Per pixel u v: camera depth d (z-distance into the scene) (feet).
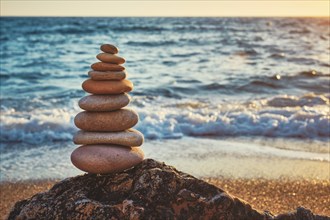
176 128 35.06
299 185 23.41
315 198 21.80
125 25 136.36
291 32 121.08
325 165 26.73
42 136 33.27
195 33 118.83
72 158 15.33
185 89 52.34
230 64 71.77
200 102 45.32
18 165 27.20
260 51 86.02
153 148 30.55
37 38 107.96
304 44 96.27
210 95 49.67
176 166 26.40
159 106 43.14
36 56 81.82
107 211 13.62
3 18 169.68
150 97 47.80
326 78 58.49
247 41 101.60
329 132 34.42
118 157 14.98
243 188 22.94
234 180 24.04
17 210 14.75
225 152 29.50
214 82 55.83
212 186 14.34
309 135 34.17
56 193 14.90
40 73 65.51
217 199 13.89
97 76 15.34
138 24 141.69
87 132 15.43
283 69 66.23
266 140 32.94
